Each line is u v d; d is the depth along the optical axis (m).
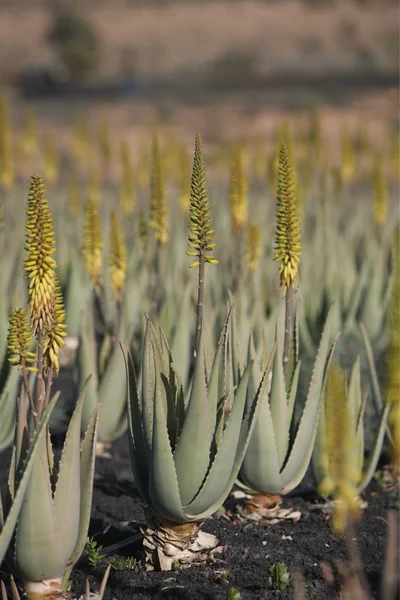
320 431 5.98
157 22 150.38
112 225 8.26
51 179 20.66
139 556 5.57
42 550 4.58
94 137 45.94
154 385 4.88
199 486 5.02
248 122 56.31
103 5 161.75
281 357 5.72
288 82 85.75
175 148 25.30
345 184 21.11
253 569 5.27
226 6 153.88
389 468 6.83
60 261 11.48
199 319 5.00
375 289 9.95
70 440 4.58
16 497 4.40
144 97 72.69
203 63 122.38
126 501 6.70
